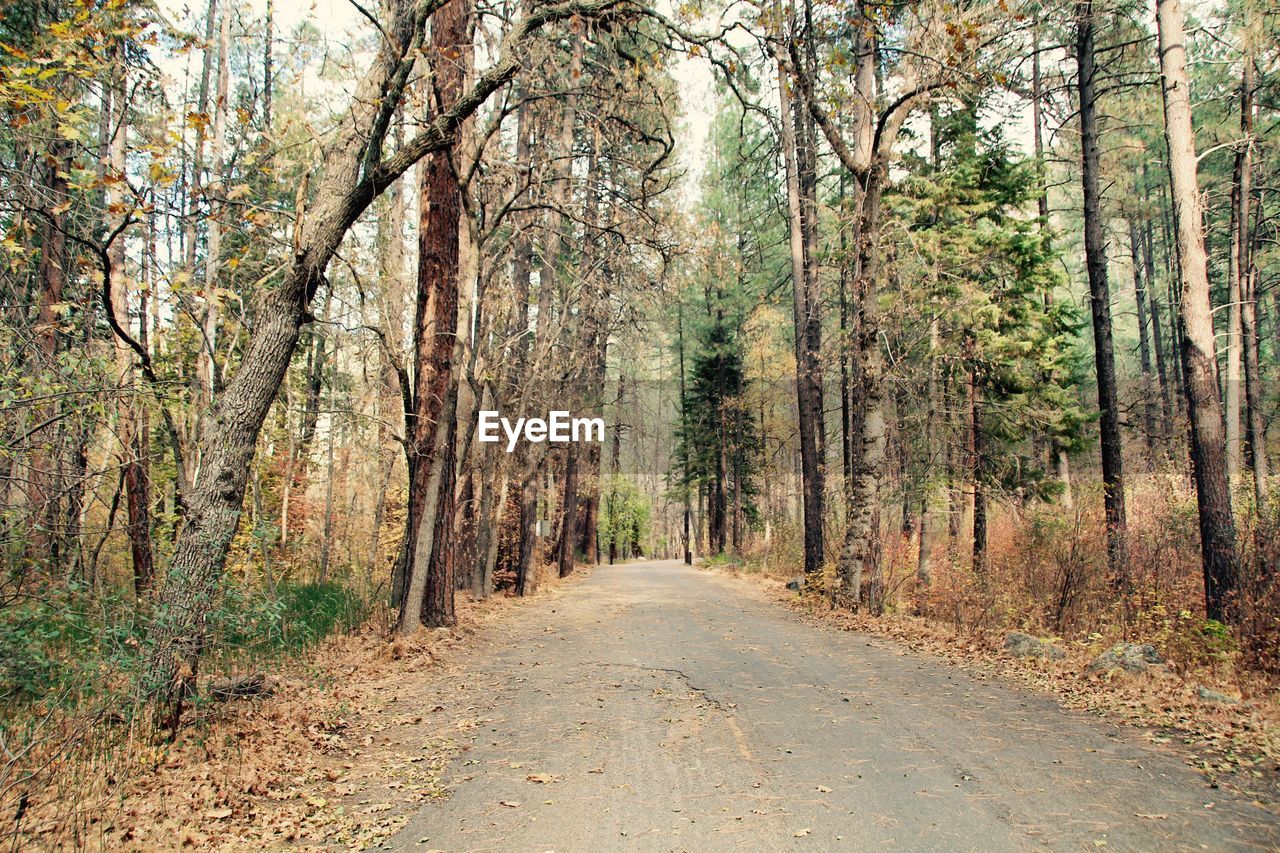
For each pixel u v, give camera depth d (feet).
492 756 19.92
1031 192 58.54
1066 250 69.36
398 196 51.83
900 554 63.00
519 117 55.47
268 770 18.48
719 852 13.50
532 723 23.17
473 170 39.78
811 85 44.29
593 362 72.54
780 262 106.22
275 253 28.35
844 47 43.01
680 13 33.91
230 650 27.45
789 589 67.31
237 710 22.45
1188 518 45.68
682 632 42.57
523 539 68.54
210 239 33.99
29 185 22.57
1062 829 14.03
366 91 26.32
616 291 60.29
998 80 40.24
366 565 60.34
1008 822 14.40
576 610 56.03
